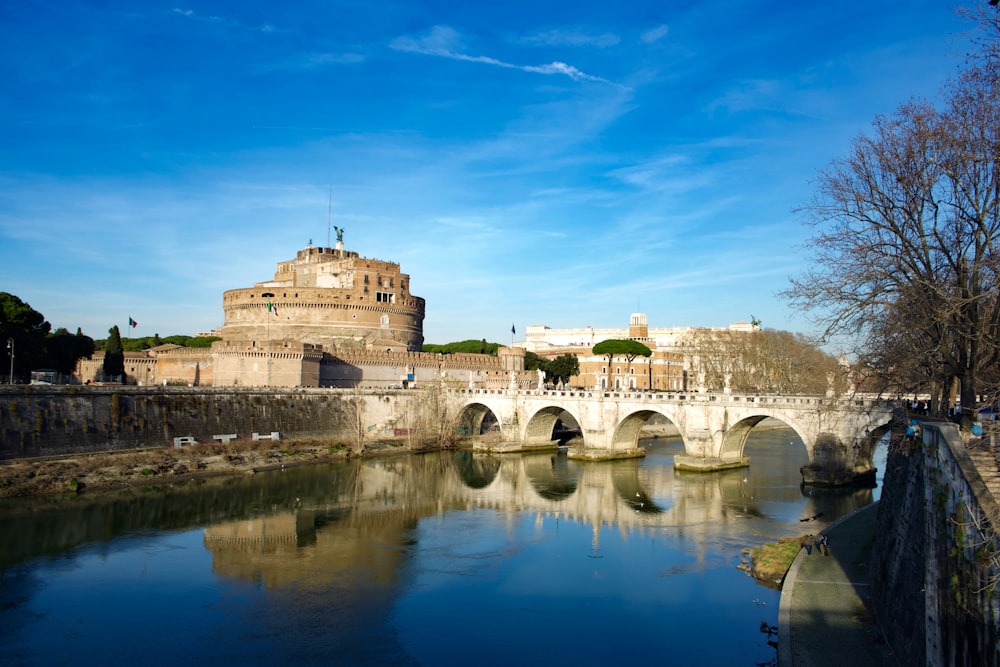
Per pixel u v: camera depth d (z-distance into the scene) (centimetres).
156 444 10594
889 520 4388
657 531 7150
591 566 6016
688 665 4216
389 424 14025
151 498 8400
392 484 9856
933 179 4141
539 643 4531
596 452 12056
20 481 8425
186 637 4594
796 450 13562
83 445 9700
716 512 7994
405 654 4384
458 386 14525
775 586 5459
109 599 5209
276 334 17662
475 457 12625
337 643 4531
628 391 12725
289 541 6769
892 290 4344
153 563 6025
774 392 16950
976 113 3969
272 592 5388
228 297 18375
